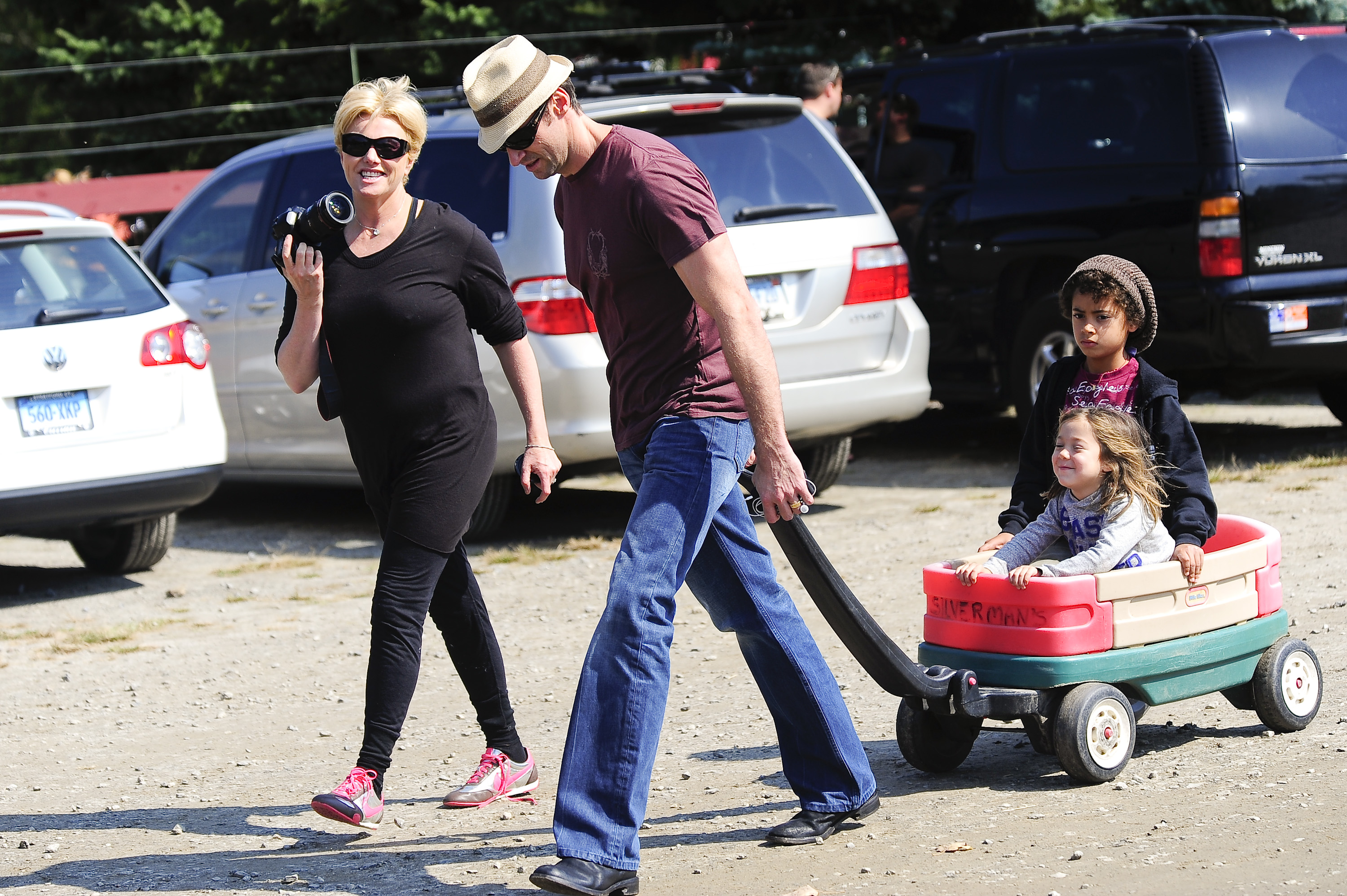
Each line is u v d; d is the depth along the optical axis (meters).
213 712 18.62
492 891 11.83
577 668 19.38
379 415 13.53
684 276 11.22
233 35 55.72
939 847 11.95
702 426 11.60
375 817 13.07
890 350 27.50
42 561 29.64
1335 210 27.77
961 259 31.52
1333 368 27.78
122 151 56.25
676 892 11.44
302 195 29.22
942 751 13.92
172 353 25.52
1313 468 28.17
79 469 24.44
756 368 11.13
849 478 32.38
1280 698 14.20
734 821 13.11
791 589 23.09
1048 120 30.36
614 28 52.25
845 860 11.84
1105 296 13.80
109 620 24.05
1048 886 10.87
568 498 32.09
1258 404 37.66
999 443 35.44
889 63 36.28
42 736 17.97
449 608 14.09
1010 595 13.30
